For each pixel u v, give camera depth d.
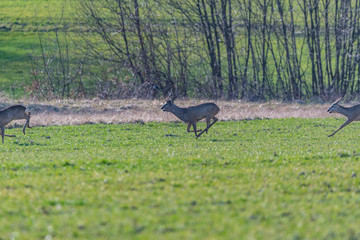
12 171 46.72
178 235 29.34
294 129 90.81
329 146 67.62
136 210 34.38
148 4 158.88
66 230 30.41
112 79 152.38
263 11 160.38
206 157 52.62
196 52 161.62
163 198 37.16
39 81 154.25
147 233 29.89
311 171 46.47
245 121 101.12
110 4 156.62
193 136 81.75
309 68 192.38
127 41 157.50
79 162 50.47
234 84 159.50
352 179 43.72
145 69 155.38
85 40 161.00
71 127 91.19
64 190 39.72
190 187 40.47
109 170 46.97
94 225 31.16
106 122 96.94
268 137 80.50
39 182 41.91
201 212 33.84
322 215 33.38
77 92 148.88
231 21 161.00
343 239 28.94
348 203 36.78
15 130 87.69
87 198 37.19
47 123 94.44
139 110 112.62
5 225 31.47
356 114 78.19
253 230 30.19
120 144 73.00
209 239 28.70
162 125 95.06
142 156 54.81
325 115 113.19
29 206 35.34
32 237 29.44
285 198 37.56
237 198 37.12
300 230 30.33
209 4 159.50
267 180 42.78
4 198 37.59
